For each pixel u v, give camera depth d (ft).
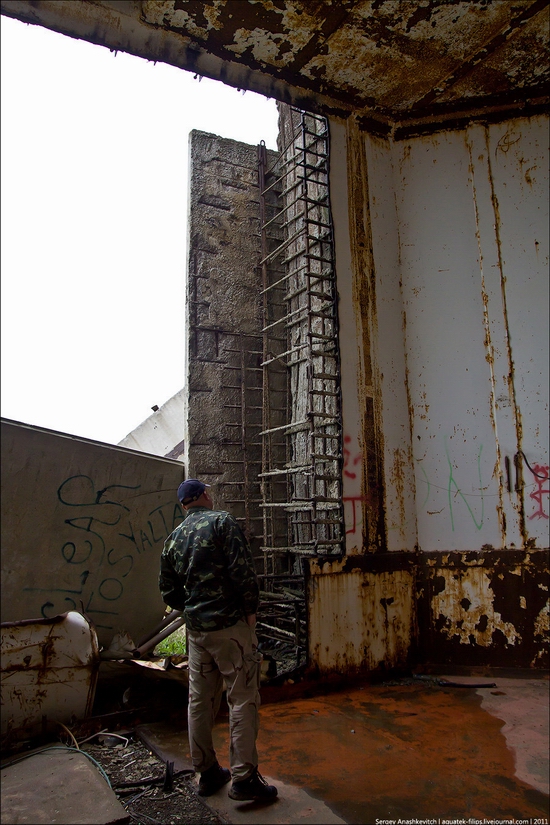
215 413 19.15
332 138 16.85
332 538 16.35
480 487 16.16
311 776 9.68
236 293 20.29
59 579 13.75
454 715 12.44
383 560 15.71
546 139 16.93
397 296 17.42
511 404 16.24
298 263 20.25
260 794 8.80
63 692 11.35
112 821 8.15
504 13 13.71
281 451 19.89
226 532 9.20
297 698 13.78
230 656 8.92
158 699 12.76
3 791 9.04
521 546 15.69
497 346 16.51
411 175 17.78
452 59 15.31
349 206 16.90
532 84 16.56
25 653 11.10
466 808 8.61
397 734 11.43
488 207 17.03
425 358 17.06
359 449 15.93
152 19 13.16
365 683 14.83
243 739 8.77
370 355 16.58
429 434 16.76
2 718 10.80
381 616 15.44
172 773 9.55
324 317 16.03
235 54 14.61
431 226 17.44
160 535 15.29
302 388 19.44
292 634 16.33
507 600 15.57
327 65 15.35
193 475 18.44
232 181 21.01
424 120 17.75
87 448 14.32
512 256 16.76
